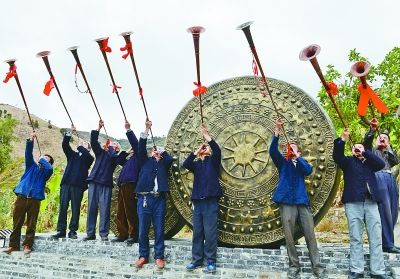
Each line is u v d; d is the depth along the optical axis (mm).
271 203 7941
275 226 7852
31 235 9312
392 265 6648
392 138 10109
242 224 8047
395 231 9992
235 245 8047
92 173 9234
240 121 8500
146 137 8023
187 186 8703
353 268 6484
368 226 6531
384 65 14039
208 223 7367
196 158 8047
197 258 7375
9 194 20125
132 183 8688
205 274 7168
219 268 7219
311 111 8102
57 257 8820
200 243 7438
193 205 7797
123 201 8742
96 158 9391
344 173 6832
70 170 9562
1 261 9203
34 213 9406
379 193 6637
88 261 8383
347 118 13500
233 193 8203
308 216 6820
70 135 9594
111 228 10398
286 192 6855
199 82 7203
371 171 6711
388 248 7129
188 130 8961
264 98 8461
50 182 16969
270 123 8273
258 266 7211
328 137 7875
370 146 7332
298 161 6984
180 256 7777
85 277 8008
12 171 24562
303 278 6656
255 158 8211
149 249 8008
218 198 7539
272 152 7152
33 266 8734
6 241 10062
